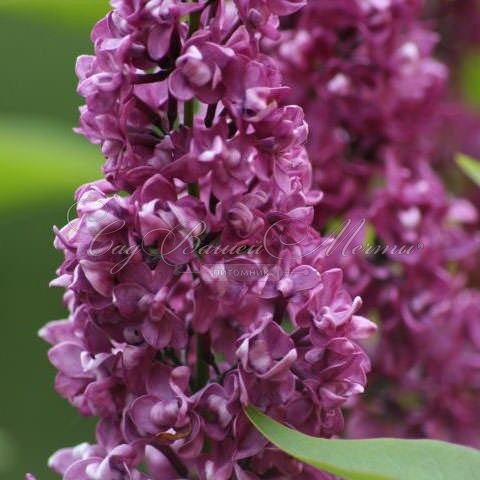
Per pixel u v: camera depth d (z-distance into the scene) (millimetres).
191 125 887
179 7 874
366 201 1054
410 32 1063
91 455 914
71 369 913
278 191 891
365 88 1046
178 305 883
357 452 867
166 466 905
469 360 1065
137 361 889
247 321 889
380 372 1060
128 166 883
